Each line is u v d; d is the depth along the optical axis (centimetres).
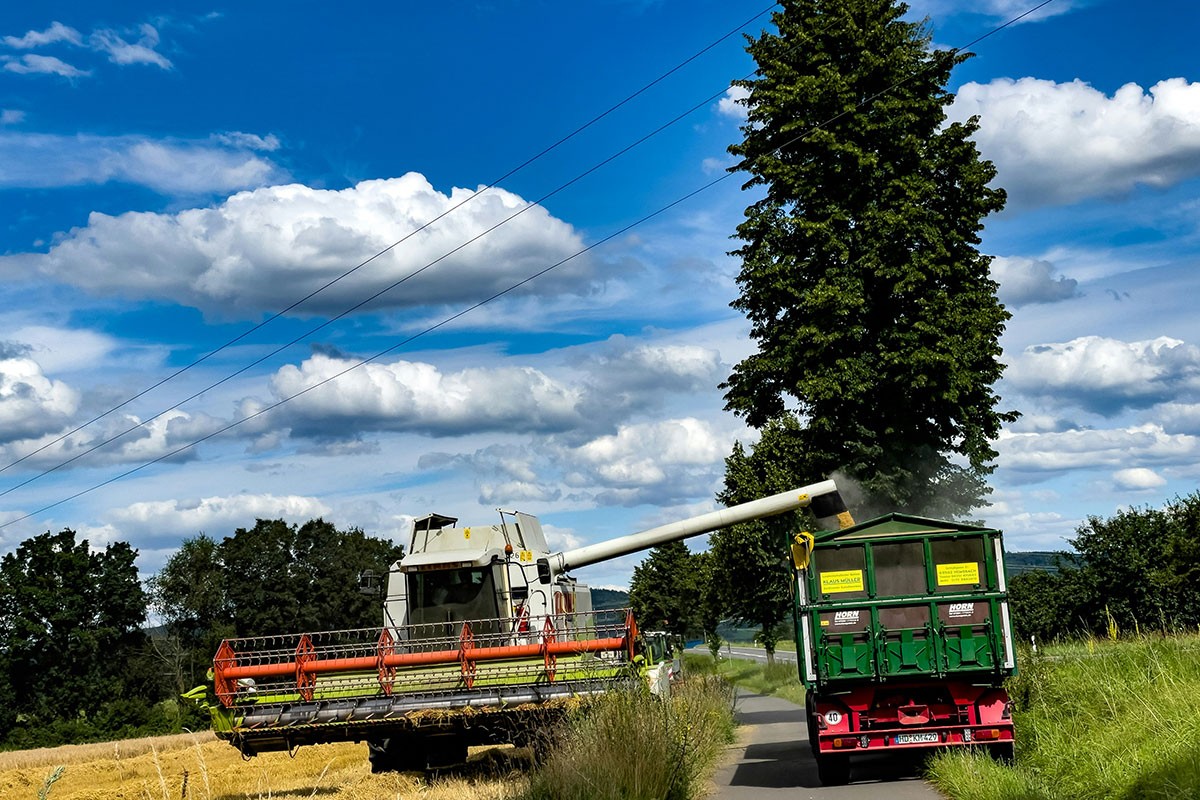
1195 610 3638
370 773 1988
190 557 10638
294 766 2450
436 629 2222
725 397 3125
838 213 2934
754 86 3138
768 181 3088
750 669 6981
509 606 2252
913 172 2966
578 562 2672
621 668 1767
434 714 1752
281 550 10800
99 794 2147
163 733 7444
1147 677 1436
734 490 3938
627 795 1188
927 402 2883
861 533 1548
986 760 1327
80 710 8750
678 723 1461
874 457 2856
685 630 8519
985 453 2875
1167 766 1051
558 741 1384
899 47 3014
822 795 1371
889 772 1599
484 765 1959
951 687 1479
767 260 3016
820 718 1487
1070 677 1606
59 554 9019
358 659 1811
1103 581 3738
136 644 9419
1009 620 1477
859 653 1482
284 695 1831
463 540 2341
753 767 1759
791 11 3142
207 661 9675
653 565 8819
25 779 3008
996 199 2994
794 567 1541
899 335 2833
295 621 10481
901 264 2883
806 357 2905
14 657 8638
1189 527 3778
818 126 3008
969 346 2836
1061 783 1206
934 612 1486
